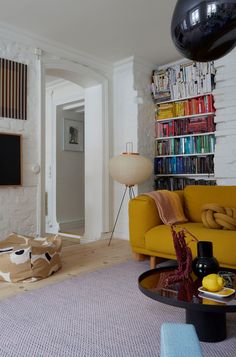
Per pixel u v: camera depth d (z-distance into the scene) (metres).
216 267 1.95
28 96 3.88
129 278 2.90
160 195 3.45
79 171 6.62
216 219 2.96
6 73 3.67
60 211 6.21
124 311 2.19
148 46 4.30
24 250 2.81
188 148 4.54
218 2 1.31
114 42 4.18
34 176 3.93
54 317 2.09
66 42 4.16
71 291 2.57
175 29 1.47
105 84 4.86
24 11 3.40
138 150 4.67
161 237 3.05
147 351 1.68
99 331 1.90
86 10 3.39
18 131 3.77
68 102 5.88
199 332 1.80
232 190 3.44
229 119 3.98
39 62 3.99
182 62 4.79
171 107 4.73
